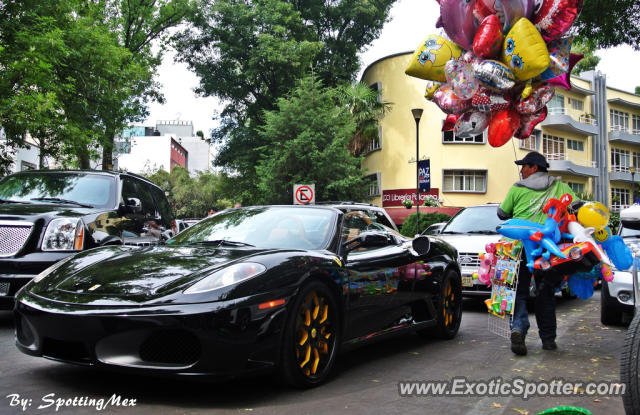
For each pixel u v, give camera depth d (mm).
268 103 35000
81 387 3434
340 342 3873
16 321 3582
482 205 9594
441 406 3283
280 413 3033
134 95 22844
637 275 4750
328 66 34906
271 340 3230
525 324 4801
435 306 5391
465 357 4727
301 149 27547
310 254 3725
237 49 31953
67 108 16203
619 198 44062
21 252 5418
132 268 3523
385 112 32469
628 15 12453
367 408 3186
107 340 3082
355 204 5293
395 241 5125
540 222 4762
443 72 5895
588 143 41375
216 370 3047
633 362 2604
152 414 2971
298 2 34562
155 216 7957
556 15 5137
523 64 5152
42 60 13727
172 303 3061
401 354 4852
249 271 3295
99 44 16891
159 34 27094
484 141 31453
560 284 5008
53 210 5914
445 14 5453
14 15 14477
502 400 3428
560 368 4309
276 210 4688
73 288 3387
